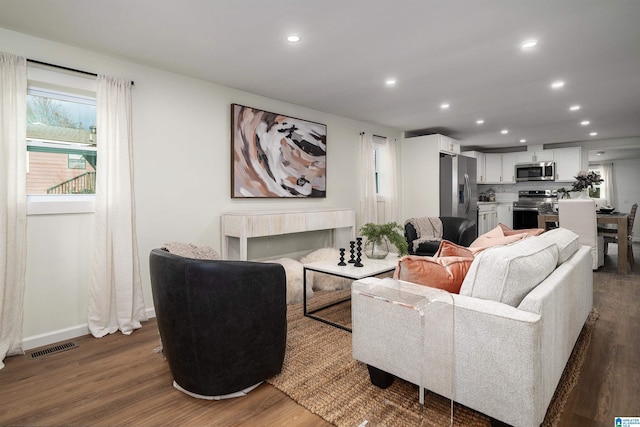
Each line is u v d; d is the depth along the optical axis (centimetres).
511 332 139
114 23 236
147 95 314
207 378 182
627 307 326
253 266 185
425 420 165
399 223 636
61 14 224
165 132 327
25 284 253
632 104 446
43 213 261
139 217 310
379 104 447
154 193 320
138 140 308
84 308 280
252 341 188
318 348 245
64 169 280
